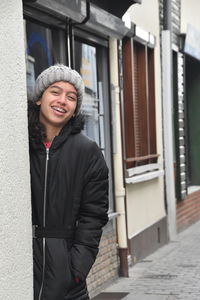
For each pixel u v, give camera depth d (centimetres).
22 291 323
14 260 315
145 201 1008
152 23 1072
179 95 1303
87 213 344
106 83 830
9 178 312
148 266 923
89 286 727
